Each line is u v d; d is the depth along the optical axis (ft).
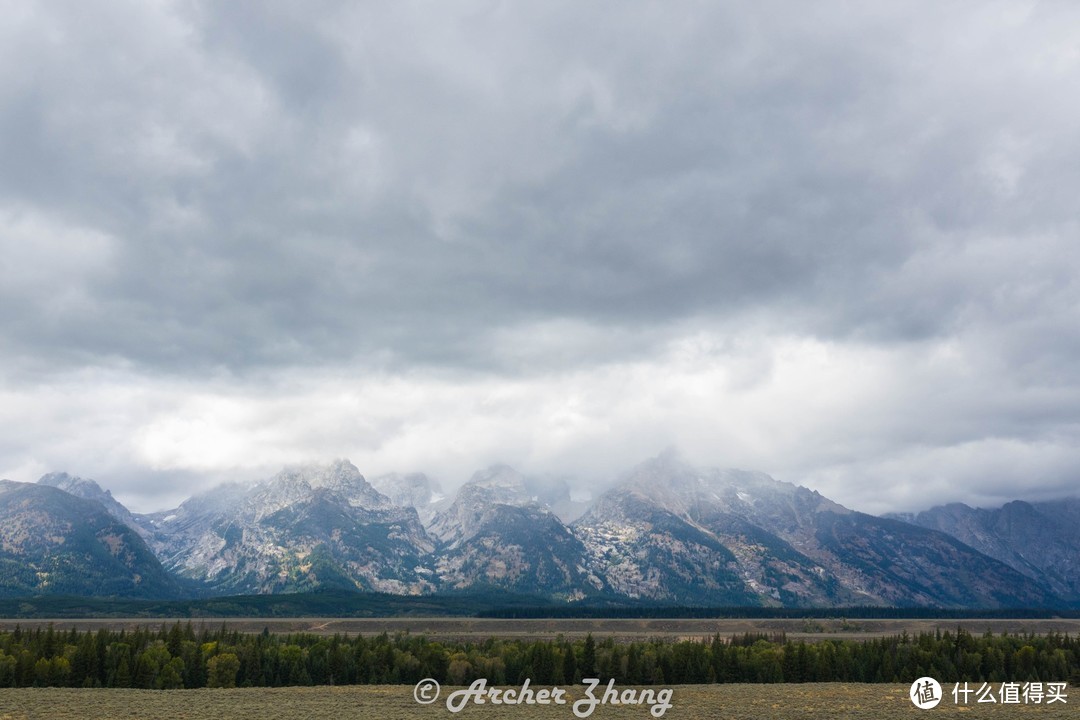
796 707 519.19
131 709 458.91
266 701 515.09
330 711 468.75
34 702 482.28
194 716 434.30
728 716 478.18
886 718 473.26
